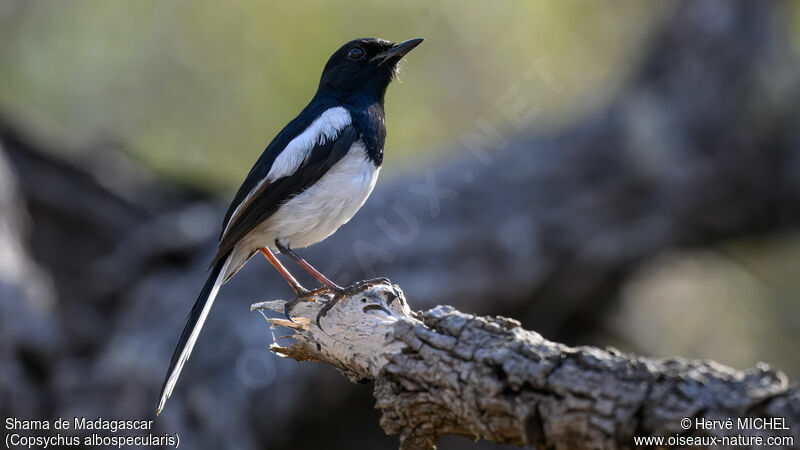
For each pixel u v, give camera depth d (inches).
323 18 737.0
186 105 796.0
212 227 576.1
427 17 719.7
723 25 550.9
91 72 832.9
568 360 183.5
